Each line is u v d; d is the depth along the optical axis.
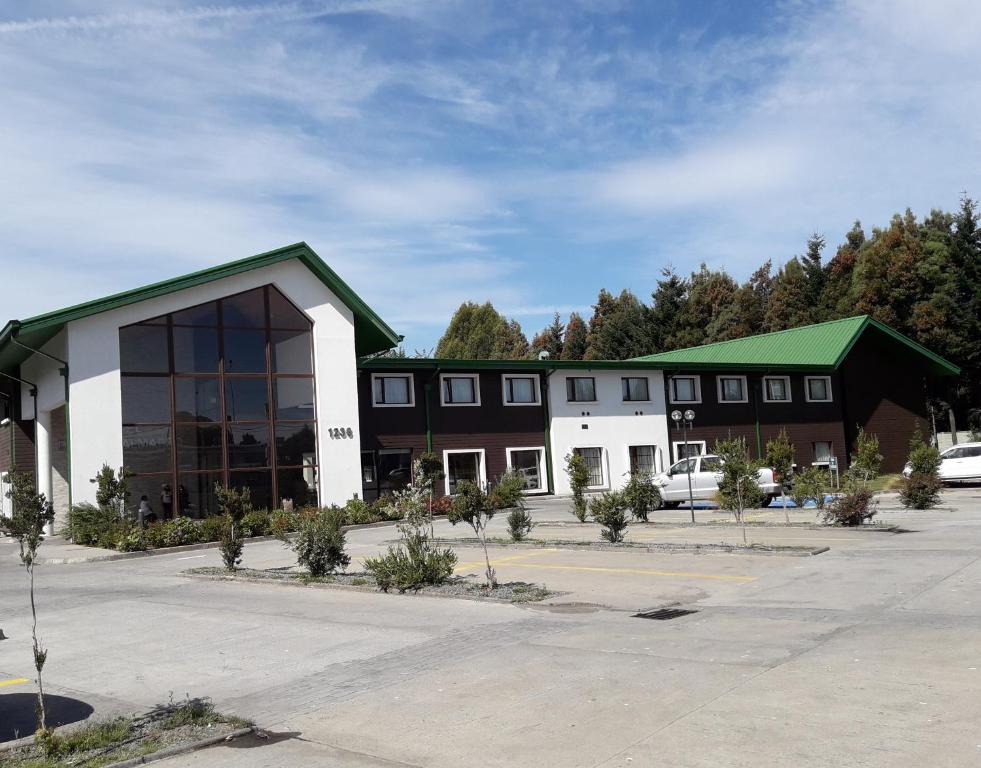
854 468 22.81
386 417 35.53
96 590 16.39
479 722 6.87
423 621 11.34
